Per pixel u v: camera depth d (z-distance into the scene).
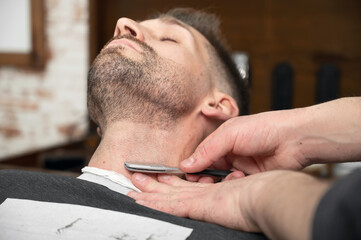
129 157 0.98
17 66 2.89
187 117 1.06
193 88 1.07
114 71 0.97
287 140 0.96
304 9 2.69
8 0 2.81
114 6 2.89
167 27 1.17
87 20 2.74
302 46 2.72
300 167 0.99
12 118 2.95
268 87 2.80
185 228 0.70
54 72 2.84
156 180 0.91
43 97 2.88
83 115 2.82
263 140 0.94
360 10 2.59
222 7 2.80
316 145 0.96
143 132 1.00
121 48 1.00
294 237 0.49
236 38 2.81
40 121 2.91
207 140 0.97
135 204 0.77
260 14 2.76
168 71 1.01
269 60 2.78
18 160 2.23
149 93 0.98
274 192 0.59
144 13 2.86
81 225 0.71
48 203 0.76
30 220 0.72
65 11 2.77
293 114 0.97
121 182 0.88
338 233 0.40
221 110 1.18
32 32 2.77
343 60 2.66
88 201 0.78
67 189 0.81
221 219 0.70
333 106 0.98
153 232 0.69
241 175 0.89
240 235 0.69
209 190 0.77
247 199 0.66
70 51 2.79
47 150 2.40
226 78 1.28
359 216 0.39
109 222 0.71
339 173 1.83
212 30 1.37
